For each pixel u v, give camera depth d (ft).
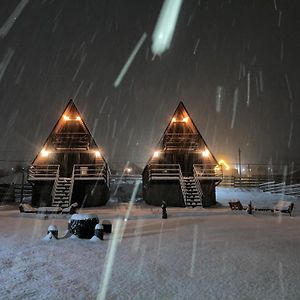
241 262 32.45
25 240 43.50
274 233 49.67
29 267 30.37
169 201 101.35
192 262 32.37
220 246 39.83
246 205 100.94
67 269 29.78
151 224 59.62
